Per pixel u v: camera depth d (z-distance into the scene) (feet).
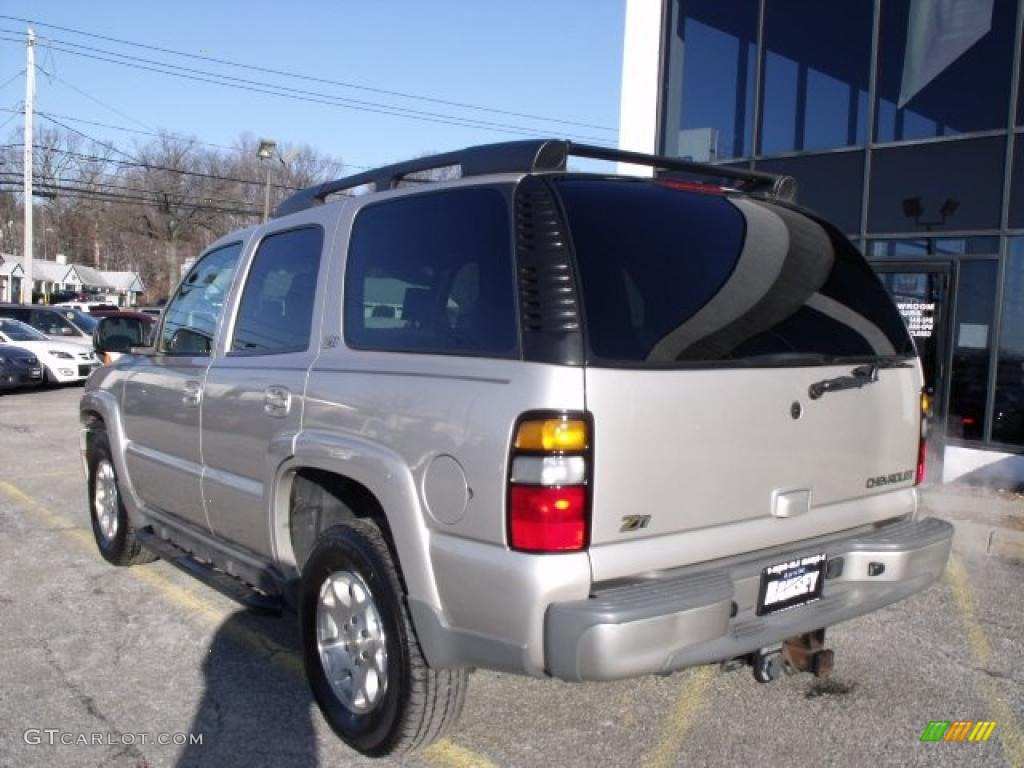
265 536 12.84
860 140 35.17
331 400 11.37
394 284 11.25
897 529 12.09
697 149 40.52
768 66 37.83
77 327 65.92
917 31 33.17
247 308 14.19
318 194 13.78
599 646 8.61
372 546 10.68
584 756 11.43
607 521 9.05
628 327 9.44
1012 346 31.07
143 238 257.96
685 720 12.46
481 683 13.53
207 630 15.53
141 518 17.56
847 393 11.39
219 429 13.91
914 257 33.30
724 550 10.03
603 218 9.98
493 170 10.64
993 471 30.81
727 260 10.82
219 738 11.80
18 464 31.63
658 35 41.24
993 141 31.22
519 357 9.30
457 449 9.49
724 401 9.92
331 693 11.56
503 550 9.08
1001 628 16.33
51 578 18.38
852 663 14.60
